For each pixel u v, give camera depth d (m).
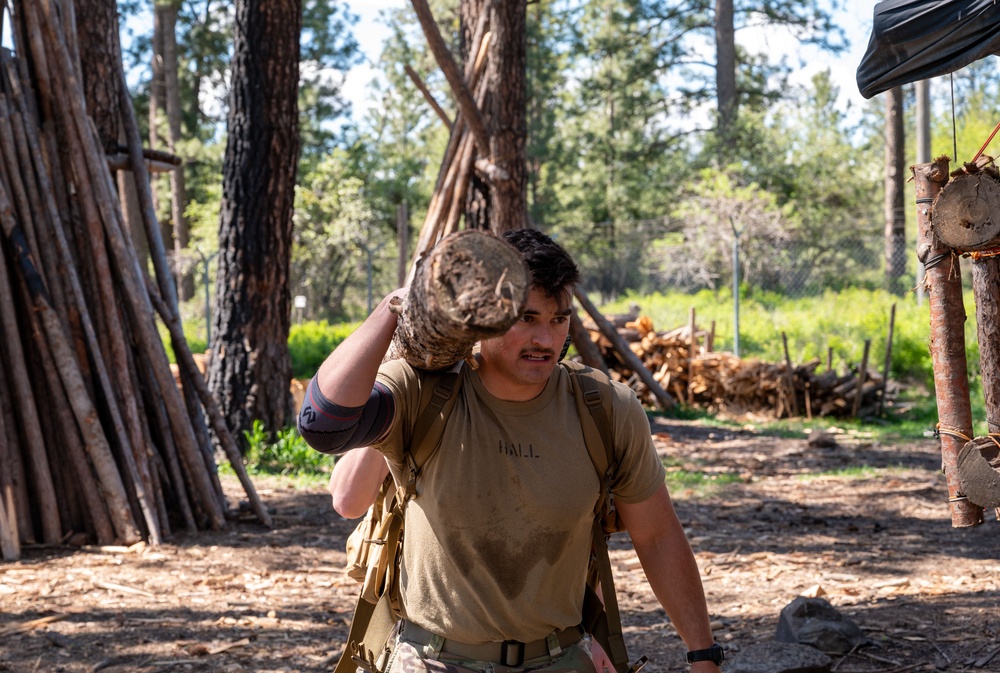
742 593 6.21
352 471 2.44
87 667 4.77
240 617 5.59
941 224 3.18
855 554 7.12
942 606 5.72
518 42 9.48
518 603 2.31
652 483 2.43
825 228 32.84
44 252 7.16
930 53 3.50
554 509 2.27
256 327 10.66
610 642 2.45
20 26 7.30
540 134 42.06
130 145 8.29
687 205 33.06
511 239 2.19
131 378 7.39
